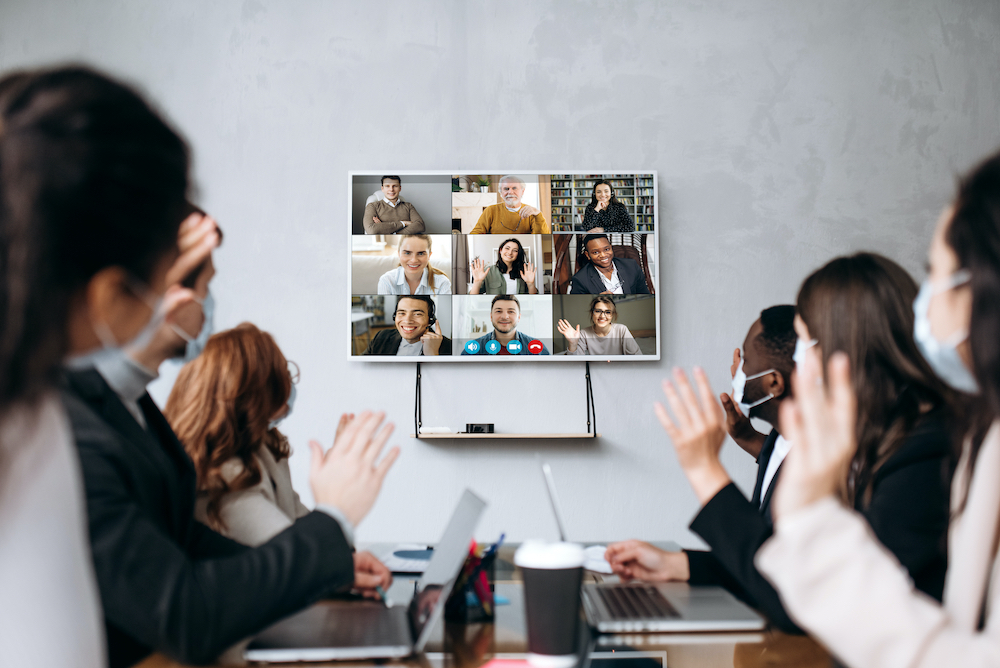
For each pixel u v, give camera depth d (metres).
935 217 2.83
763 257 2.80
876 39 2.86
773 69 2.84
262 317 2.74
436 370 2.74
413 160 2.78
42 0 2.76
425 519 2.70
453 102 2.79
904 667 0.44
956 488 0.59
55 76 0.38
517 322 2.72
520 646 0.80
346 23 2.80
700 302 2.78
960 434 0.64
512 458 2.73
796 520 0.47
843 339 0.92
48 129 0.35
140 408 0.94
